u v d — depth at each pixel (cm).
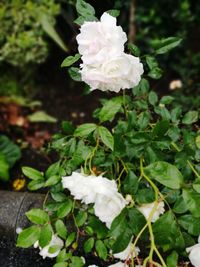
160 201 39
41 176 46
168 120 44
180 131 48
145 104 49
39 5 80
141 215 38
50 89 89
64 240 48
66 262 43
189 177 42
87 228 44
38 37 80
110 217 39
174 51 90
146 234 41
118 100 43
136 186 40
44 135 77
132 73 40
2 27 79
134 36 86
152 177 40
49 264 52
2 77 83
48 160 69
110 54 38
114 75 38
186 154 43
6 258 52
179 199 39
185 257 45
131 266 39
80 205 45
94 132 44
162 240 38
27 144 74
